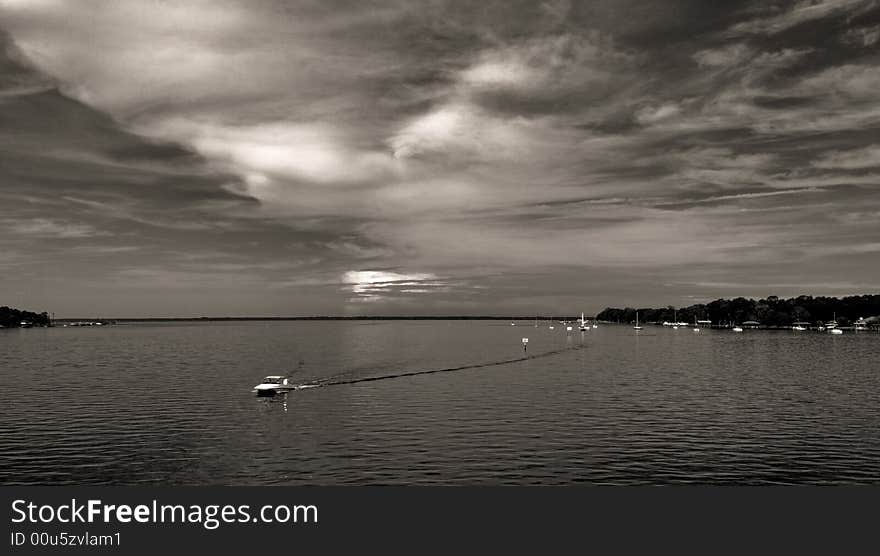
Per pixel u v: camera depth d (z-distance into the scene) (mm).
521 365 178750
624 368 169000
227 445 74938
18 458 69875
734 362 187875
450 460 67938
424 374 152125
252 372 158125
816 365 176500
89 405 103812
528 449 72062
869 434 79750
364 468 65438
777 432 80812
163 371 161625
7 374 153750
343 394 116125
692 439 76875
